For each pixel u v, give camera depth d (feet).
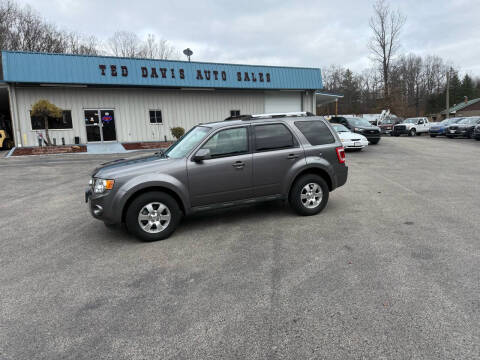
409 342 8.30
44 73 60.49
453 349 8.00
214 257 14.05
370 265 12.71
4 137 71.72
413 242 14.94
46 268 13.50
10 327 9.48
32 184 32.01
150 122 74.02
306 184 19.19
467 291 10.62
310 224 17.94
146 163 16.57
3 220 20.65
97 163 45.80
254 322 9.37
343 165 20.11
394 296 10.44
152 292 11.28
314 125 19.71
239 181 17.63
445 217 18.70
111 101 69.97
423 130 102.17
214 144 17.37
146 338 8.82
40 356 8.22
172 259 14.01
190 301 10.62
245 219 19.26
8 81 58.39
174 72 71.10
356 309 9.81
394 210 20.38
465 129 80.79
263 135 18.30
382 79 160.97
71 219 20.57
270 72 81.25
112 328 9.32
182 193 16.47
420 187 27.14
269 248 14.79
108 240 16.62
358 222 18.11
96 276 12.64
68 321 9.71
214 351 8.23
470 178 30.81
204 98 78.95
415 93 257.55
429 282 11.27
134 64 67.62
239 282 11.76
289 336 8.71
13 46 121.70
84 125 68.03
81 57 63.57
